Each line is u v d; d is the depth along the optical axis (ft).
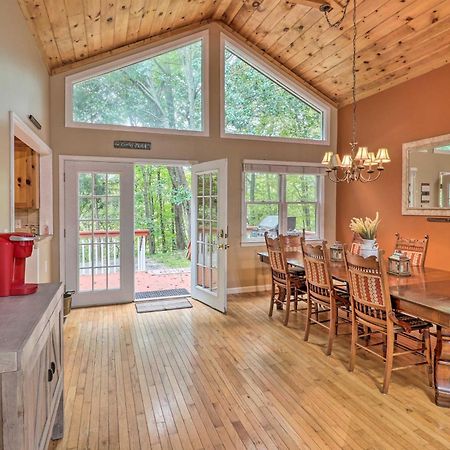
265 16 15.31
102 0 11.10
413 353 9.52
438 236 14.16
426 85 14.49
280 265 13.25
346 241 19.16
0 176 7.96
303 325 13.16
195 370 9.65
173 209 32.91
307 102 19.17
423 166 14.67
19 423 3.54
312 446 6.64
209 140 17.16
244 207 17.97
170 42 16.35
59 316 6.34
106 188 15.67
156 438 6.87
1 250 5.43
